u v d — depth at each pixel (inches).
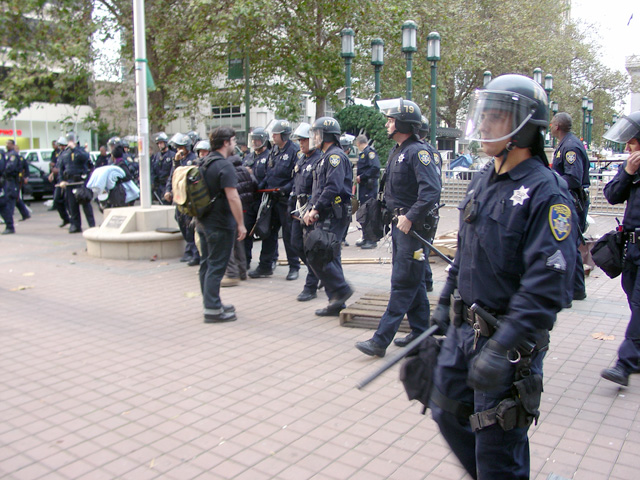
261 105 849.5
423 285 199.2
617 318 235.1
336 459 130.0
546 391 166.1
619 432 141.8
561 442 137.1
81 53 617.6
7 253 392.5
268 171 303.7
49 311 249.9
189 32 635.5
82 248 414.0
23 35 649.6
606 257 169.0
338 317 239.9
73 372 182.1
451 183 653.9
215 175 221.5
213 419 149.9
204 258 238.5
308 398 161.9
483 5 1114.7
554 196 85.3
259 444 137.1
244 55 697.6
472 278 93.4
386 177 197.0
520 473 91.5
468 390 97.8
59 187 504.7
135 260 364.8
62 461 130.3
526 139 88.2
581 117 1555.1
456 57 908.0
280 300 268.1
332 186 227.9
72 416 152.3
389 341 189.9
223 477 123.3
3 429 145.4
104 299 269.6
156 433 142.9
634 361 163.3
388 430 143.1
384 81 899.4
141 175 382.6
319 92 802.2
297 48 732.0
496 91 89.0
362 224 201.8
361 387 96.7
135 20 373.1
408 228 182.4
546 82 861.8
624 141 170.1
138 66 377.4
